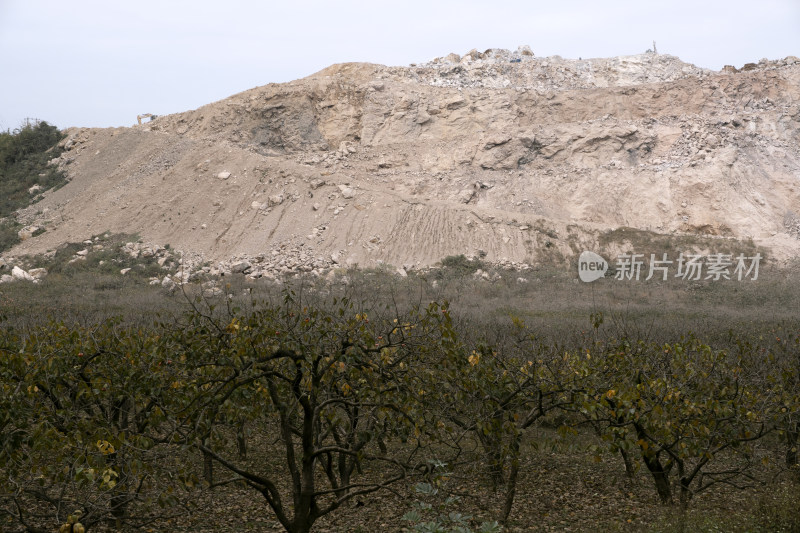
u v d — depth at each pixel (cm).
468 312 2581
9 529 759
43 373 769
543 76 6297
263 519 882
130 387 768
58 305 2836
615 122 5544
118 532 780
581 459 1177
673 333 1641
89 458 630
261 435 1348
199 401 693
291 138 5819
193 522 866
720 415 866
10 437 672
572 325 2161
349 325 694
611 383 822
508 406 830
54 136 6594
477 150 5506
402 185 5253
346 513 895
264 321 710
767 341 1627
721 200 4784
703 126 5400
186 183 5094
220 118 6088
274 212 4641
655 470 916
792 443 979
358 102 6041
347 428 909
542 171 5275
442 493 745
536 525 841
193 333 734
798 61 6431
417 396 744
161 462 757
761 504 838
